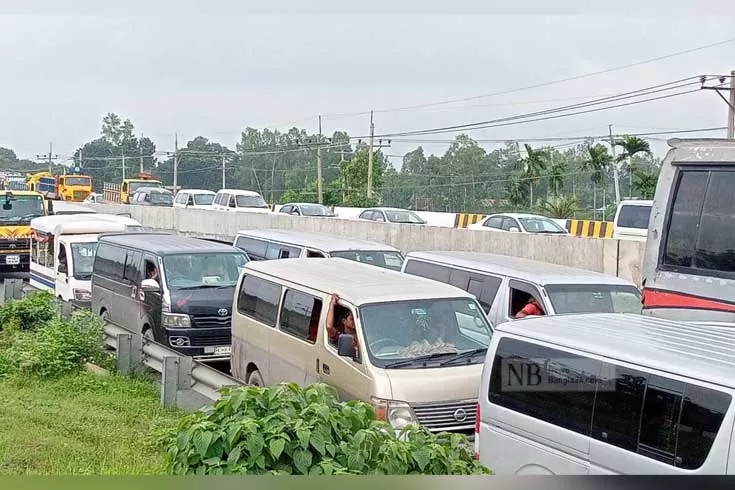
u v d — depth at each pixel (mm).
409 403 8695
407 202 70562
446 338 9430
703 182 9359
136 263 15242
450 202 68500
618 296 11492
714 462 5336
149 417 10625
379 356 9078
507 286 11797
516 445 6848
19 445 8812
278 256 17188
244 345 11703
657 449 5734
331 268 11289
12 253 27359
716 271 9133
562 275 11719
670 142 9727
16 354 13273
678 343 6344
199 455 5043
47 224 20594
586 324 7133
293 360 10391
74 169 65000
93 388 12195
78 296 18312
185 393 11680
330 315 9781
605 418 6141
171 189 72438
